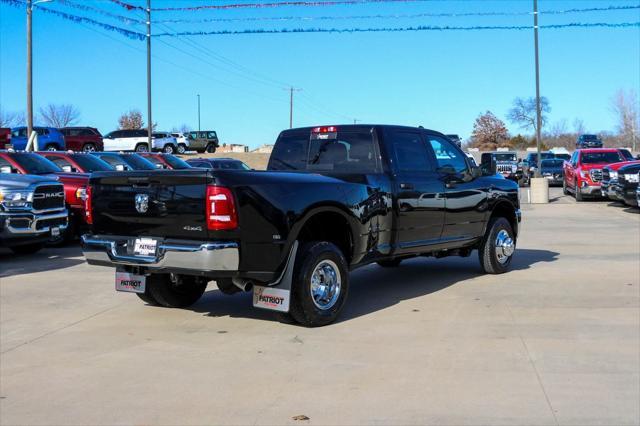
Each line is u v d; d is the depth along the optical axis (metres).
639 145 81.56
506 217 9.95
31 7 26.91
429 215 8.09
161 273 6.69
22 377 5.16
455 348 5.77
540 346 5.82
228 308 7.51
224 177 5.85
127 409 4.46
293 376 5.08
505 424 4.14
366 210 7.06
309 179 6.57
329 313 6.58
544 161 37.97
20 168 13.40
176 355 5.68
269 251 6.11
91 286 8.93
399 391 4.73
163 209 6.14
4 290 8.66
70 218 13.26
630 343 5.90
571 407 4.40
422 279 9.22
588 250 11.91
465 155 9.09
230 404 4.52
